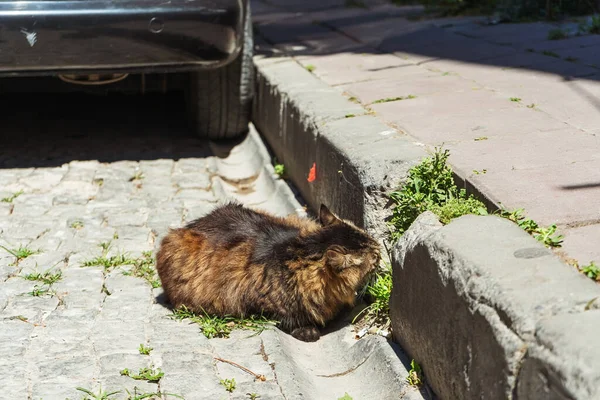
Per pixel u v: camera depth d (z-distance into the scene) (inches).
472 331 64.0
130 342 81.4
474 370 63.9
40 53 112.0
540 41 132.6
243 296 84.9
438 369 69.9
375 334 81.4
